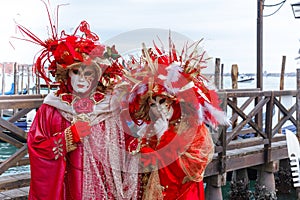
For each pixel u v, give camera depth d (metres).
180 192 2.45
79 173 2.47
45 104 2.54
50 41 2.52
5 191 3.91
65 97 2.53
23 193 3.87
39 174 2.43
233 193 6.84
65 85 2.55
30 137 2.48
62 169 2.44
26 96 5.16
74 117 2.49
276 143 6.98
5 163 3.92
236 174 6.93
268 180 6.67
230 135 6.00
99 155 2.47
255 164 6.41
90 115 2.49
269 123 6.52
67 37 2.53
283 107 6.78
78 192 2.46
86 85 2.50
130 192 2.47
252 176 7.59
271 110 6.52
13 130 3.93
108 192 2.49
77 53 2.47
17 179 4.02
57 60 2.49
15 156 3.96
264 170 6.69
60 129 2.50
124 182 2.48
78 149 2.48
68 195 2.49
